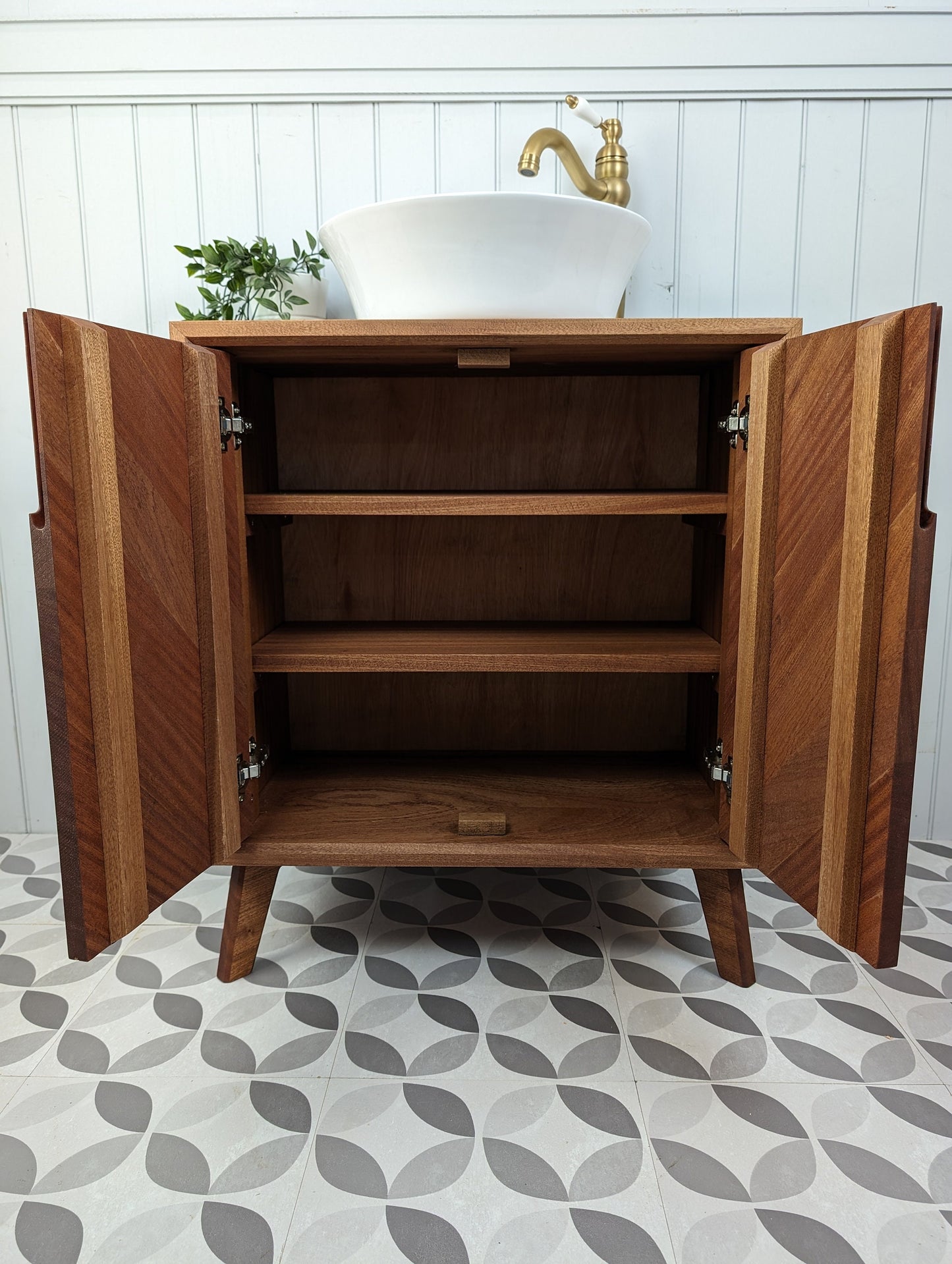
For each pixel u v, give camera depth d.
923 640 0.65
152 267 1.23
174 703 0.79
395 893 1.20
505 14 1.15
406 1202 0.67
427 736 1.31
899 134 1.17
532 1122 0.76
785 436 0.77
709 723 1.12
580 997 0.94
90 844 0.70
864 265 1.21
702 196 1.19
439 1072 0.82
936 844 1.33
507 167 1.20
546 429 1.22
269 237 1.22
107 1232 0.64
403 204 0.82
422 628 1.17
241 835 0.93
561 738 1.30
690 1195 0.68
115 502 0.69
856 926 0.71
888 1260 0.62
